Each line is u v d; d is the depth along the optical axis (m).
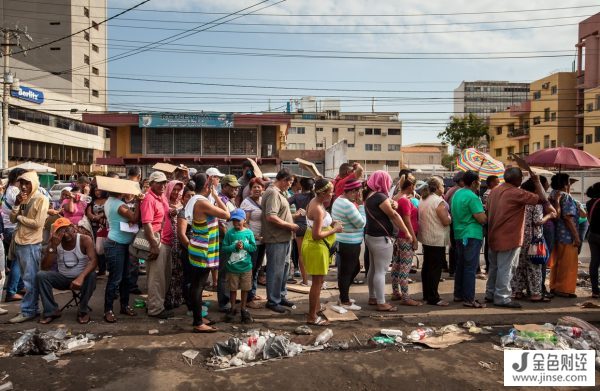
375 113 66.56
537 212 6.66
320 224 5.36
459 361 4.61
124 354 4.68
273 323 5.70
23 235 5.73
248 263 5.70
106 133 56.53
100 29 60.50
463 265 6.57
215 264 5.39
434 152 76.38
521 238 6.34
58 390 3.94
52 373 4.25
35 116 42.38
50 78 51.91
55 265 5.66
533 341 5.01
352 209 6.16
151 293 5.82
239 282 5.71
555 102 45.38
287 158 28.23
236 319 5.77
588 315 6.10
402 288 6.56
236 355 4.64
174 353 4.71
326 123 63.91
